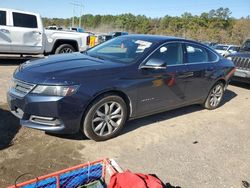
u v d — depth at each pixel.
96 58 4.86
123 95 4.47
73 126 4.01
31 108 3.89
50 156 3.84
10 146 3.99
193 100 5.92
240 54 9.42
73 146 4.16
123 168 3.75
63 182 2.82
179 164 4.02
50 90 3.83
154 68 4.62
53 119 3.92
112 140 4.48
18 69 4.44
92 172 3.00
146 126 5.19
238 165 4.20
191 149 4.50
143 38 5.30
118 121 4.50
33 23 10.06
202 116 6.11
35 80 3.92
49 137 4.34
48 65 4.31
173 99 5.34
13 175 3.38
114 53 5.03
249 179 3.88
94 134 4.25
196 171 3.90
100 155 4.01
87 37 11.35
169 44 5.25
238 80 9.32
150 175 2.80
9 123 4.68
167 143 4.61
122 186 2.62
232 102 7.53
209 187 3.60
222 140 4.98
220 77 6.34
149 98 4.85
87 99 3.99
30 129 4.54
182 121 5.66
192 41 5.79
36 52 10.31
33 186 2.62
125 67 4.47
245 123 5.96
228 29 84.94
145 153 4.21
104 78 4.17
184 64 5.43
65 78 3.90
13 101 4.12
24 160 3.70
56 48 10.86
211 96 6.46
